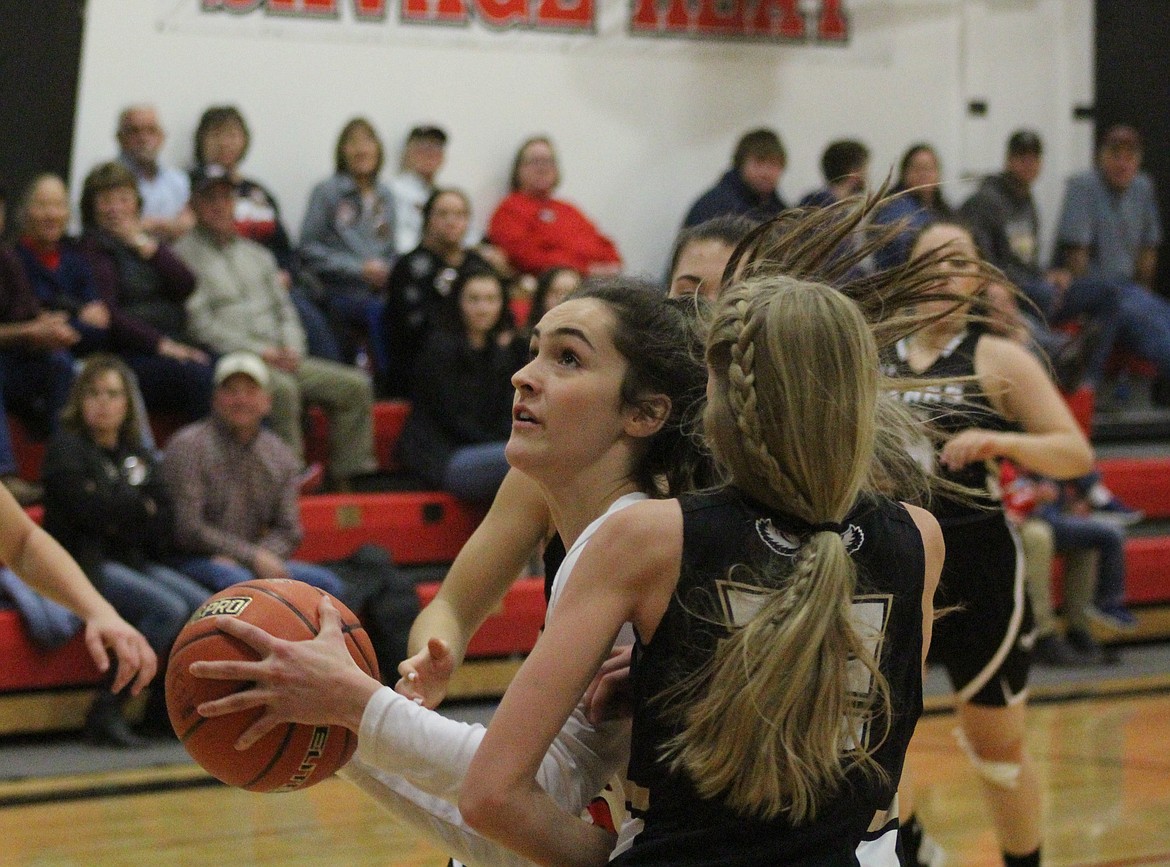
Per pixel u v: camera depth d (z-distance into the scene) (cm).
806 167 1403
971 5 1453
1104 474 1259
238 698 279
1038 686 1040
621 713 291
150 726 880
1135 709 971
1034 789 564
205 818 706
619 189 1335
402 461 1071
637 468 314
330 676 282
